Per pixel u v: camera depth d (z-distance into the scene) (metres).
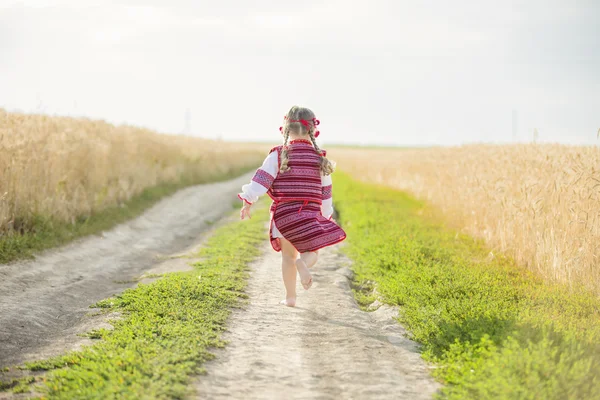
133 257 10.53
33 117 13.59
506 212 10.60
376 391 4.36
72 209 11.96
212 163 29.39
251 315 6.29
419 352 5.39
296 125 5.48
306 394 4.25
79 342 5.45
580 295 7.11
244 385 4.36
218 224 15.23
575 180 9.28
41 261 9.11
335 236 5.38
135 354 4.66
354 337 5.65
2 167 10.18
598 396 3.95
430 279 7.71
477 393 4.20
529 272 8.80
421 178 21.31
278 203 5.51
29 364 4.83
